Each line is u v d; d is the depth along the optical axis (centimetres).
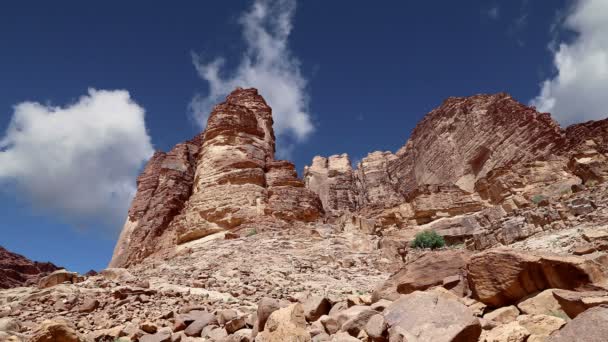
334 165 16162
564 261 923
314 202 5881
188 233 5562
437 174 10025
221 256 3572
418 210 5956
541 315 747
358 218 5172
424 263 1300
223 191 5738
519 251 1000
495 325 815
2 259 9194
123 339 1160
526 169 5806
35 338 930
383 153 15788
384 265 3145
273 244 3925
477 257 1050
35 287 2200
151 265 3841
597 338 572
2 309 1593
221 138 6494
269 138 7438
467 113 9638
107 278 2336
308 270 2928
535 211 3244
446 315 759
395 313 815
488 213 5059
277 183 5978
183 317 1302
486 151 8594
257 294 2003
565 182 5047
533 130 7688
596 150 5484
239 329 1121
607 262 1091
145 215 8331
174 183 8769
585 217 2859
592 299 747
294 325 852
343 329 877
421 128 11769
